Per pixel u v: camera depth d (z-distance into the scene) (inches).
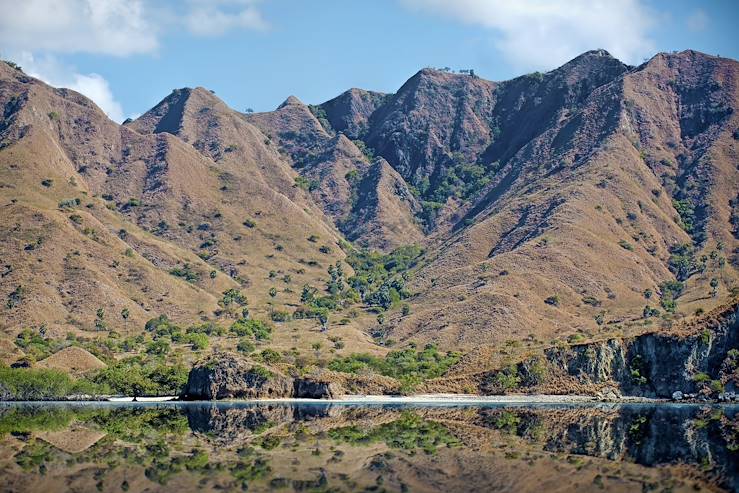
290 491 2434.8
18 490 2460.6
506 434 3607.3
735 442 3344.0
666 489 2461.9
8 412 4805.6
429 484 2529.5
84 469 2758.4
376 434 3617.1
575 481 2568.9
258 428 3875.5
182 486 2500.0
